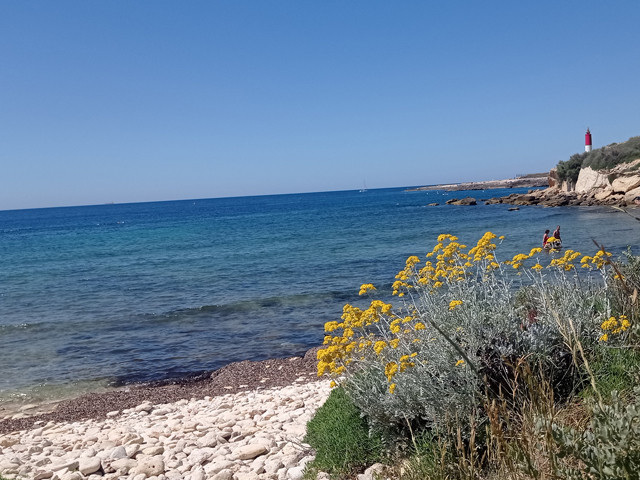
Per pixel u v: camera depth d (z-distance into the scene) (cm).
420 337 482
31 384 1062
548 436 277
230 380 1041
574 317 477
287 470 520
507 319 471
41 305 1870
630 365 417
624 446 252
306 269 2427
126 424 815
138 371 1127
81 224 8869
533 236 3170
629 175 5803
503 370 424
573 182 7200
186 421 791
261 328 1422
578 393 419
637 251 2148
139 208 19675
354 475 448
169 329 1458
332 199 17638
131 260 3198
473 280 531
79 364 1183
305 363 1106
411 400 428
